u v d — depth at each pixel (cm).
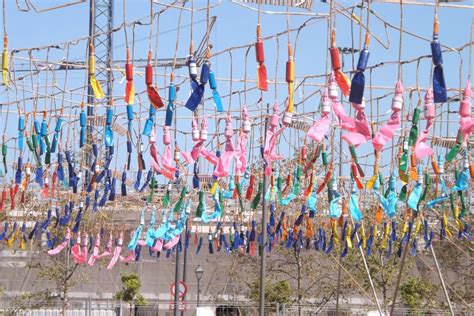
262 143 2017
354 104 1257
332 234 2392
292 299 4412
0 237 2878
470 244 3134
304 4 1455
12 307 4244
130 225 3375
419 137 1433
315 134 1402
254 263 4262
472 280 4025
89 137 2384
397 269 3719
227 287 4784
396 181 1956
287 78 1400
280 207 2844
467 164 1766
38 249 4250
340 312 3841
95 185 2523
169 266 4956
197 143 1614
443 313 3556
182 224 2439
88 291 4741
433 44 1202
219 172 1603
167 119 1477
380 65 1658
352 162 1936
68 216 2512
